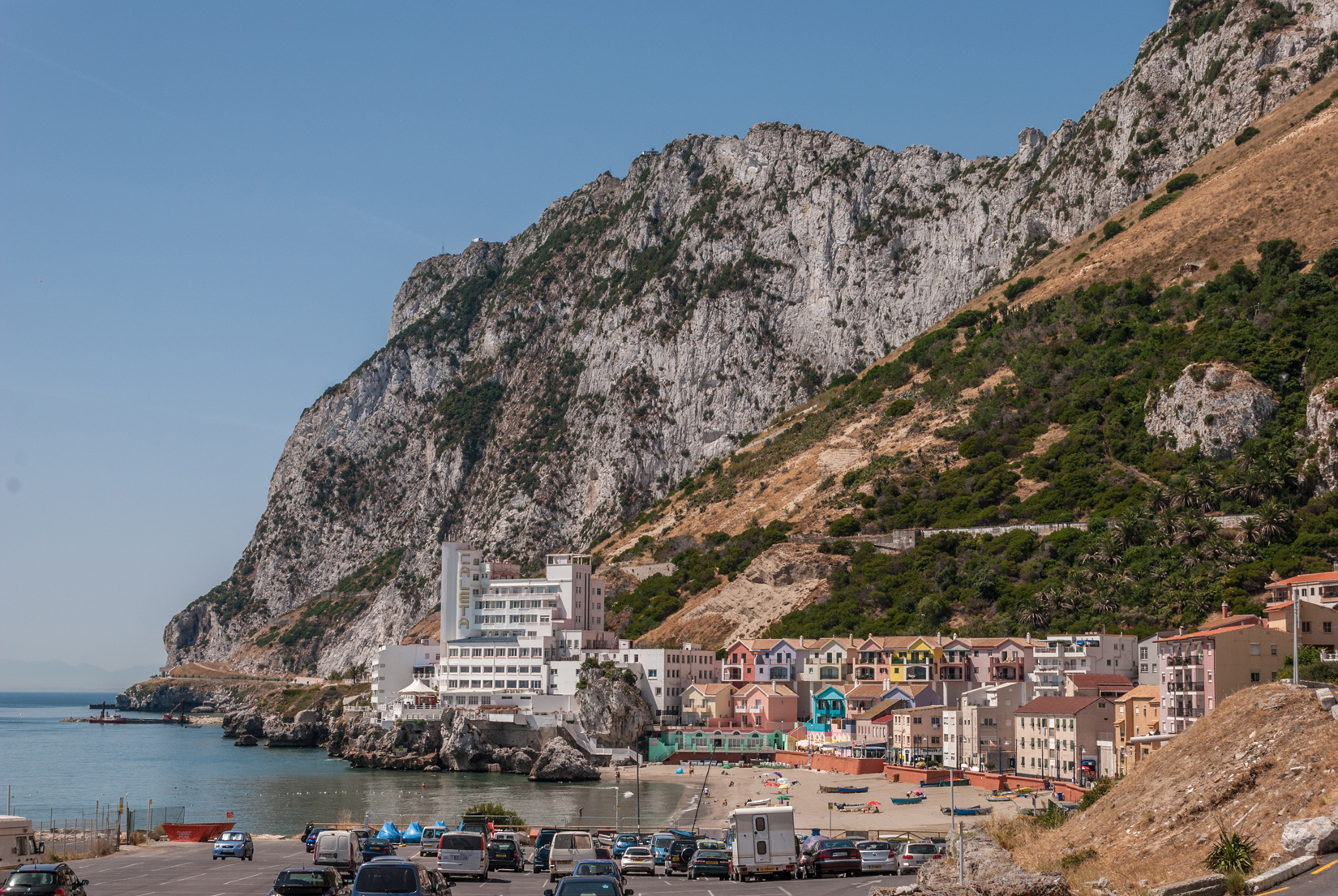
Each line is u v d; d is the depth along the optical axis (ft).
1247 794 179.01
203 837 366.43
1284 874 139.74
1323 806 165.17
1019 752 506.89
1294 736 185.06
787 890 213.66
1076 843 194.08
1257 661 395.75
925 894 148.36
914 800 458.91
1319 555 589.32
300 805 543.80
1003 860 180.14
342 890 194.70
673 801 523.70
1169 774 198.59
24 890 181.57
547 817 473.67
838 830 366.84
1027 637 638.94
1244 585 582.76
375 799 561.84
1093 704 465.88
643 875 271.49
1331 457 653.30
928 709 590.14
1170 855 172.86
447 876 241.76
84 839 338.34
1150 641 522.06
